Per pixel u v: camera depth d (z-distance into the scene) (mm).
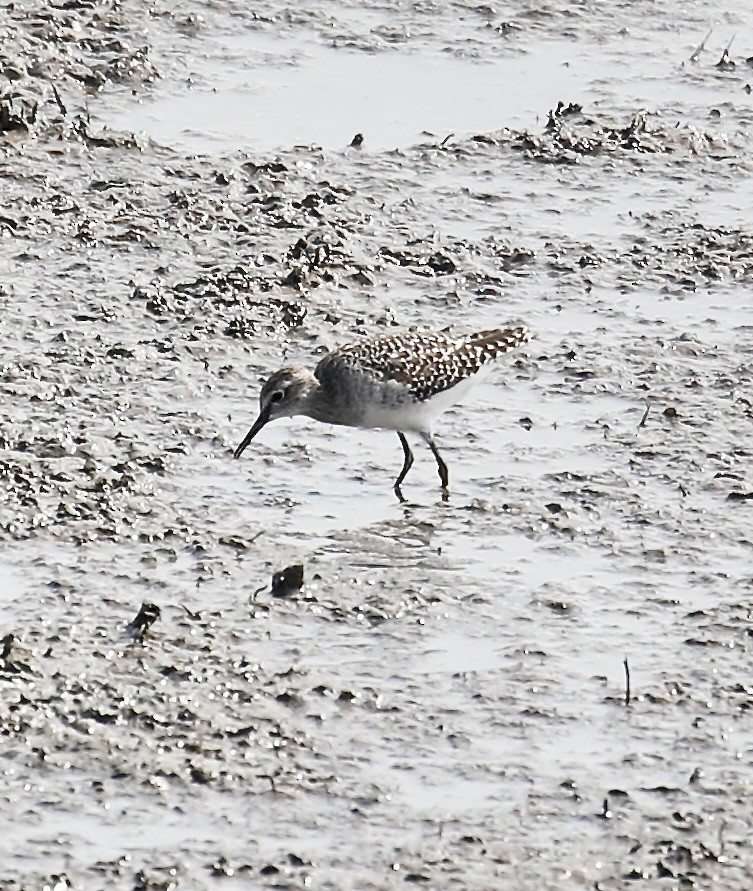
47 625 16172
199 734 14781
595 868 13398
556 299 23875
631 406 21141
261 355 21859
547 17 33750
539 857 13500
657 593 17281
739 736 15039
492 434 20500
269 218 25469
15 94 28281
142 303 22859
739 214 26766
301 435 20375
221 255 24359
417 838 13688
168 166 26953
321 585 17125
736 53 32781
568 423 20750
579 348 22484
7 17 31125
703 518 18656
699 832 13812
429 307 23422
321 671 15758
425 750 14758
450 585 17281
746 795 14258
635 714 15289
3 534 17688
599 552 18031
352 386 19125
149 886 13055
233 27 32438
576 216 26469
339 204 26094
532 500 19000
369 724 15070
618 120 29594
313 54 31859
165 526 18094
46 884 13016
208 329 22281
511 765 14586
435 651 16188
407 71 31469
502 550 18047
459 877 13258
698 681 15789
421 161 27812
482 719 15188
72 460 19141
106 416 20156
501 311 23469
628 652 16250
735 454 19984
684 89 31188
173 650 15906
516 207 26641
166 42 31578
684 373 21922
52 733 14648
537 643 16344
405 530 18391
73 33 31031
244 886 13125
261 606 16734
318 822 13828
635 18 34000
